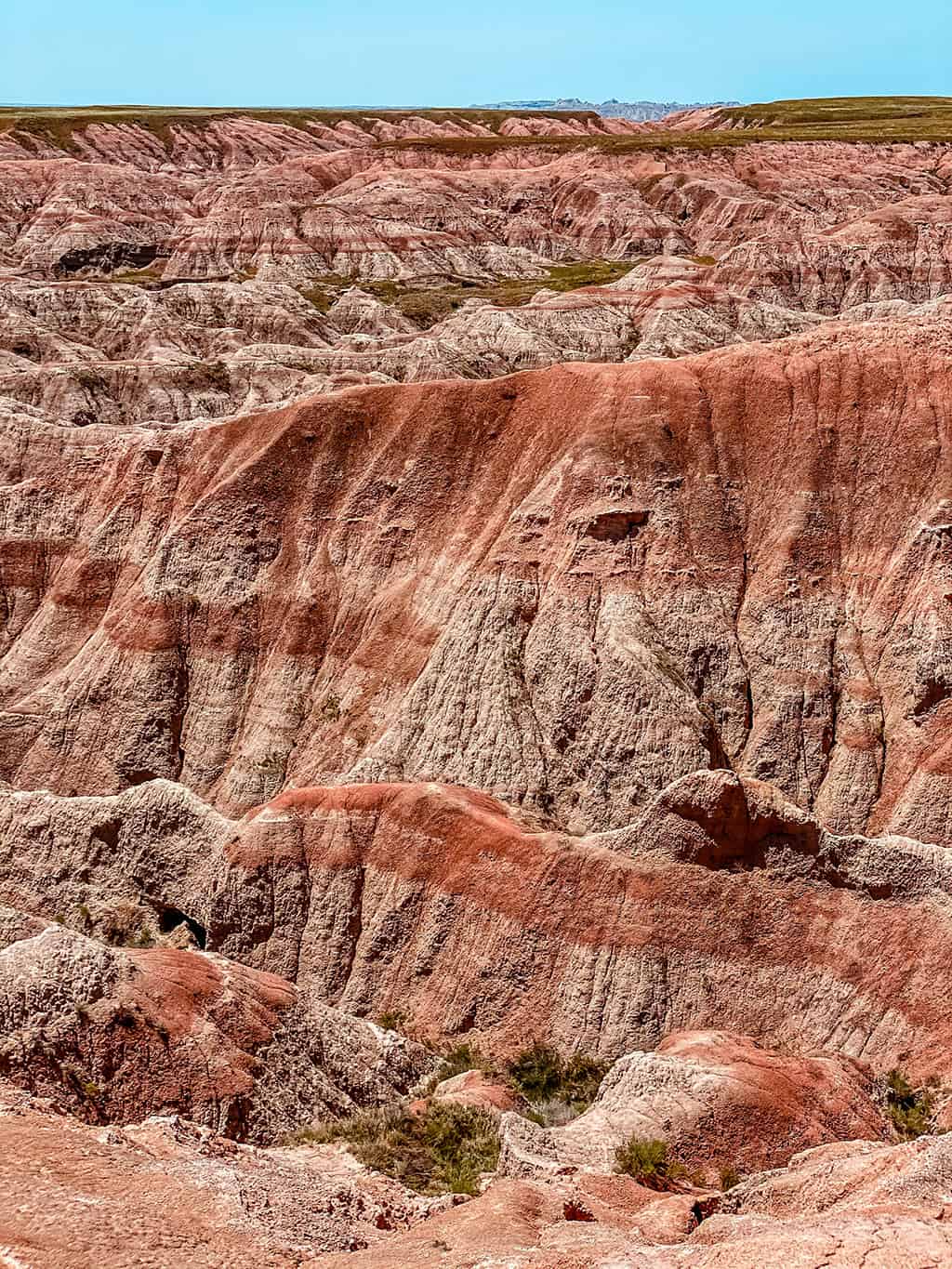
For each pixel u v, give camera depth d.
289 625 58.66
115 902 43.69
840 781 49.84
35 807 46.25
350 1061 31.83
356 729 54.81
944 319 60.25
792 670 52.16
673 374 59.09
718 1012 34.66
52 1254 16.66
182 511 63.81
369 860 40.81
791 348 60.03
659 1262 17.69
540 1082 33.78
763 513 55.66
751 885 36.12
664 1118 28.22
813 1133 28.53
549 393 60.19
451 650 54.16
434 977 37.94
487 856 38.84
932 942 34.28
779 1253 16.95
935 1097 31.28
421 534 58.97
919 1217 18.86
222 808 54.75
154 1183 20.47
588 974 35.75
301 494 61.62
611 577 53.75
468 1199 24.19
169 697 58.22
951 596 51.50
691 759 49.16
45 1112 24.62
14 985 28.08
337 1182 24.08
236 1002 30.45
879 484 55.00
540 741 51.56
